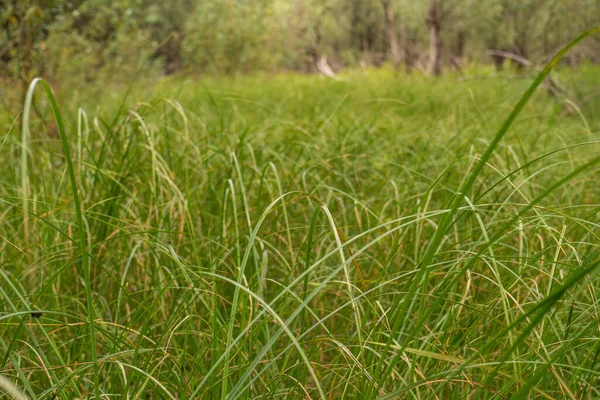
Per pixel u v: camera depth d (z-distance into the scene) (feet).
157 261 7.30
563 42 46.26
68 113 18.26
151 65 34.96
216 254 7.79
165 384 5.82
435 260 7.77
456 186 9.86
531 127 17.08
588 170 11.30
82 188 8.77
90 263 8.05
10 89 17.08
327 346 7.22
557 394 5.52
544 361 4.97
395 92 32.17
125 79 28.30
